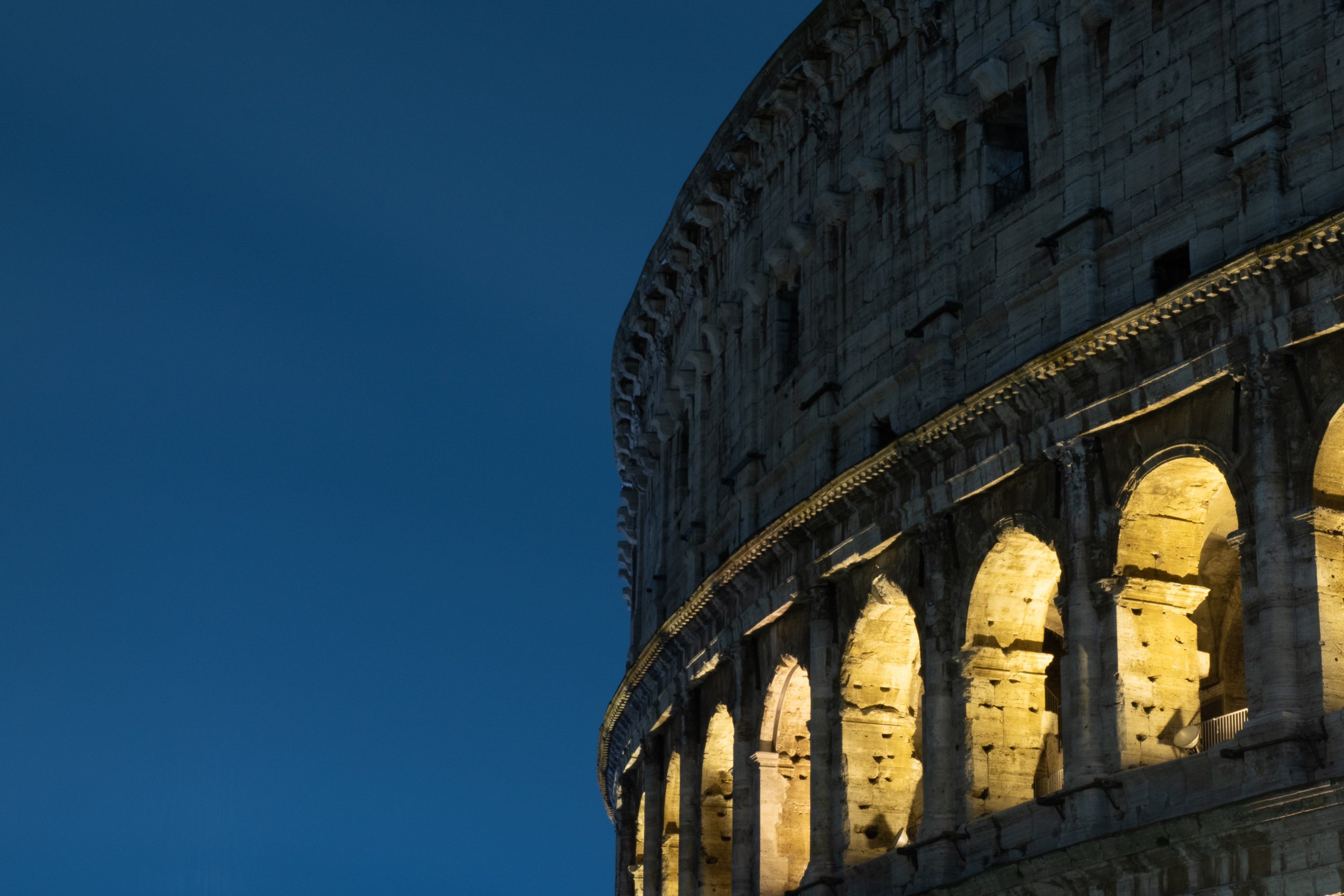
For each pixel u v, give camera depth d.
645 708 94.56
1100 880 54.25
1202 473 56.78
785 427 79.06
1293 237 51.56
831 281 76.31
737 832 77.88
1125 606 57.50
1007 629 64.44
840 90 77.56
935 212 69.31
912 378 69.31
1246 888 49.81
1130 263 59.59
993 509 63.59
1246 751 51.22
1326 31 54.22
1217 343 54.50
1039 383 60.28
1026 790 62.94
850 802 69.69
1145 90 60.38
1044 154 64.31
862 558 69.81
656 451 101.69
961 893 59.56
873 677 71.38
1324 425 51.62
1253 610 52.12
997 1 68.06
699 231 92.31
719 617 81.94
